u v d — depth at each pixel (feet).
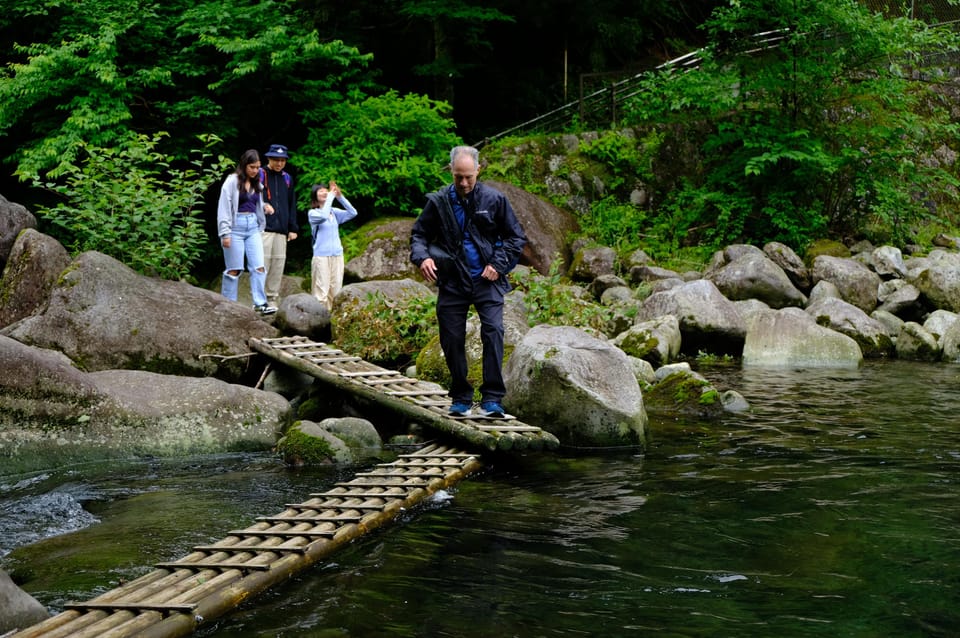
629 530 15.51
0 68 49.14
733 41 54.85
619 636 11.14
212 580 12.73
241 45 49.16
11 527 16.17
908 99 52.34
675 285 44.27
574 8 68.95
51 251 29.40
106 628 11.14
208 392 23.39
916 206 54.29
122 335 27.14
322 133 53.98
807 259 49.19
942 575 13.08
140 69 50.49
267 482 19.39
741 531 15.33
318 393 26.63
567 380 22.50
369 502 16.78
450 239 20.44
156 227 32.78
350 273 46.62
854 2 51.34
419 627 11.50
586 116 64.59
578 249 51.67
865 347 39.01
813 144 51.39
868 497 17.20
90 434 21.50
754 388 30.37
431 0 60.08
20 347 21.49
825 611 11.84
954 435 22.72
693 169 58.70
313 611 12.09
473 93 74.43
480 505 17.29
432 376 27.76
